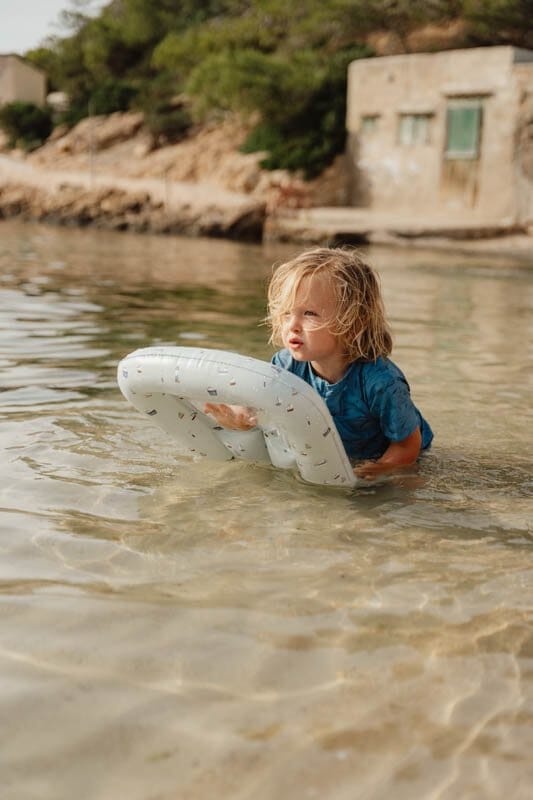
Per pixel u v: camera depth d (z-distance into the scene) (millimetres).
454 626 1977
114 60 44719
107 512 2609
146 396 2916
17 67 43375
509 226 19812
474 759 1501
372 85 25203
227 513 2654
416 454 3121
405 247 18516
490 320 7453
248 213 20156
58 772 1423
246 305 7711
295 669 1763
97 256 13266
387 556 2375
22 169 34219
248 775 1437
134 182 29172
